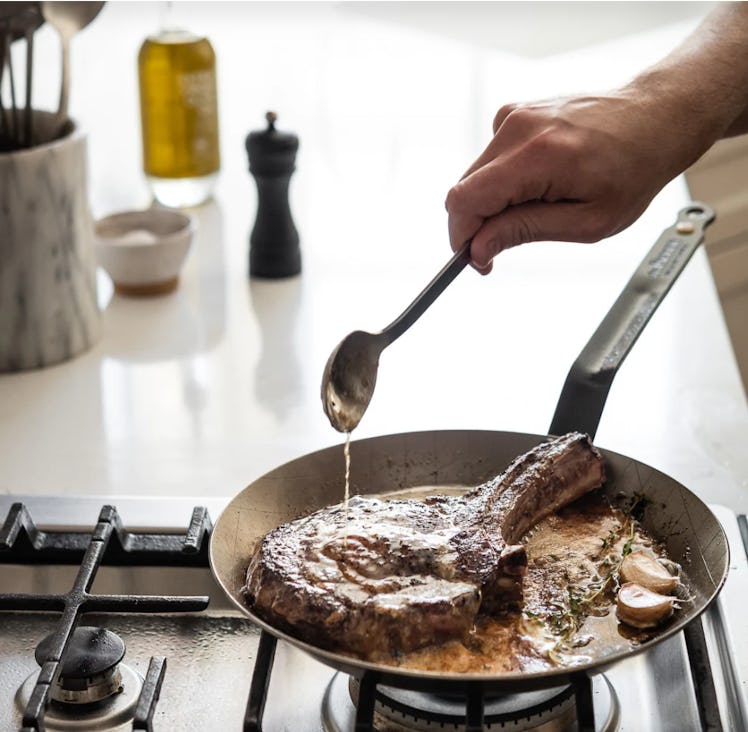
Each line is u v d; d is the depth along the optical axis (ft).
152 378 4.60
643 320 3.58
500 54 8.24
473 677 2.33
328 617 2.57
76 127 4.57
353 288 5.35
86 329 4.78
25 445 4.11
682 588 2.90
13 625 3.19
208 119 5.99
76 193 4.53
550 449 3.18
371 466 3.36
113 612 3.04
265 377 4.60
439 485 3.39
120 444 4.11
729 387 4.44
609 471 3.29
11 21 4.33
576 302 5.19
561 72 7.63
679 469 3.87
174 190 6.06
